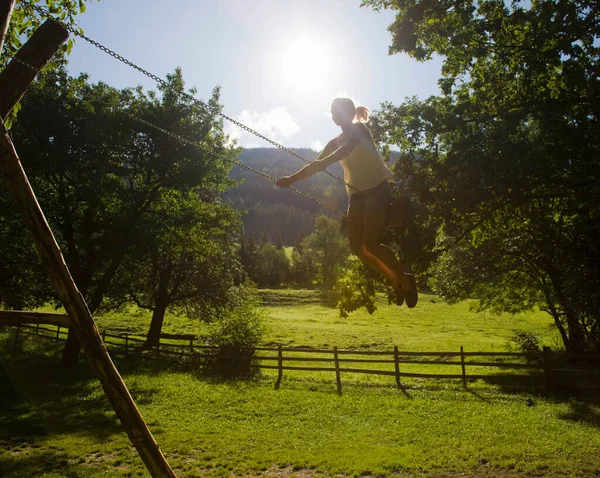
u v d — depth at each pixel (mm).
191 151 21781
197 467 9547
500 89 14758
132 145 21375
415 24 14758
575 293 18688
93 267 21859
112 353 25125
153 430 11977
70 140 18875
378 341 37406
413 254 14102
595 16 13258
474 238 17984
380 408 14578
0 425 12336
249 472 9344
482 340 37781
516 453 10156
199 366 21750
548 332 40281
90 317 2633
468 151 13094
